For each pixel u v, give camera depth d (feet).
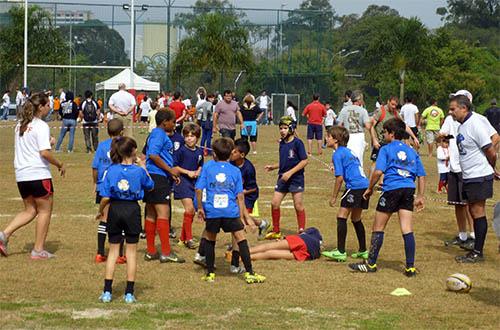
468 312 27.91
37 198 36.11
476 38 351.25
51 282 31.73
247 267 32.04
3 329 24.94
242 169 39.04
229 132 80.69
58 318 26.30
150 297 29.53
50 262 35.58
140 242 40.88
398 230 45.14
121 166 28.89
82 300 28.91
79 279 32.32
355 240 42.11
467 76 245.45
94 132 95.04
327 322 26.22
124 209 28.60
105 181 28.86
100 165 36.47
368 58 260.62
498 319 27.04
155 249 36.86
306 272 34.06
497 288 31.60
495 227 29.22
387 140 34.37
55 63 188.34
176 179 36.24
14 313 26.86
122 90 89.81
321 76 197.98
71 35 190.49
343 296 29.96
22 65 187.42
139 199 29.07
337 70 309.01
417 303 29.07
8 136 120.57
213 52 188.75
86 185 63.41
